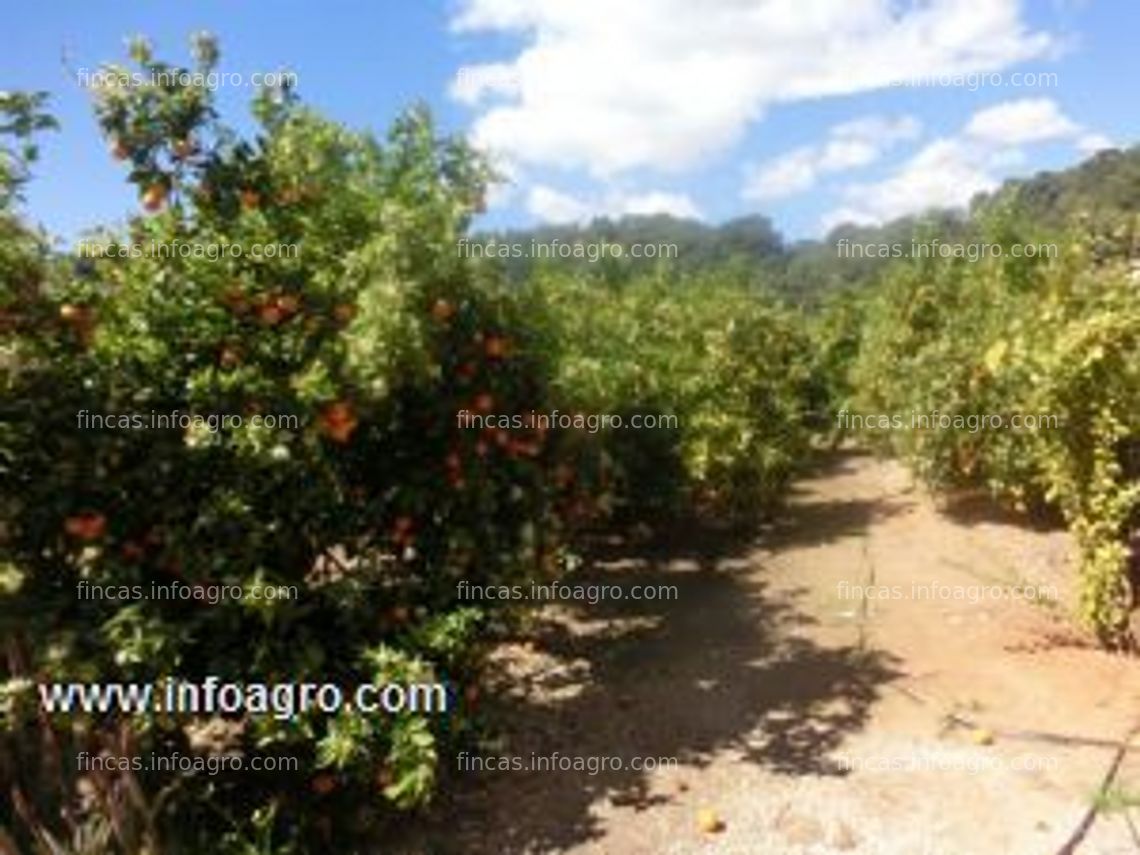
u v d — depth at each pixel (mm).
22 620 4625
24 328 4688
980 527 9836
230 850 4648
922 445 10500
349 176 5598
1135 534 6570
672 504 9906
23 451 4766
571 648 7402
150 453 4906
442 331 5430
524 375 6059
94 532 4727
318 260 5238
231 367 5047
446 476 5664
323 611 5211
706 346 10820
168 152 5332
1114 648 6598
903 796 5211
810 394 15086
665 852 4867
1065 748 5551
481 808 5281
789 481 11938
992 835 4840
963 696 6199
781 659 6980
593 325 9672
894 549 9477
